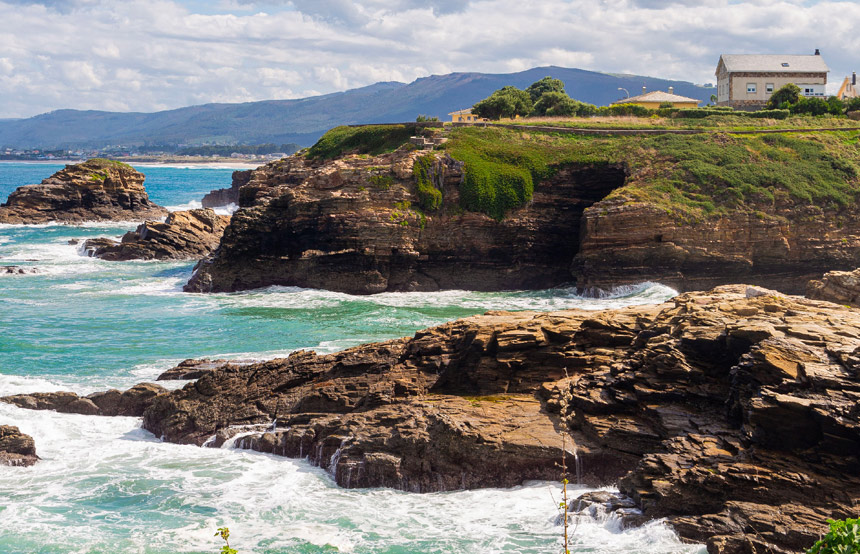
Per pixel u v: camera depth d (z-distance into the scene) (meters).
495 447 29.56
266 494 29.22
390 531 26.39
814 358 25.89
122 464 32.12
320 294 69.00
